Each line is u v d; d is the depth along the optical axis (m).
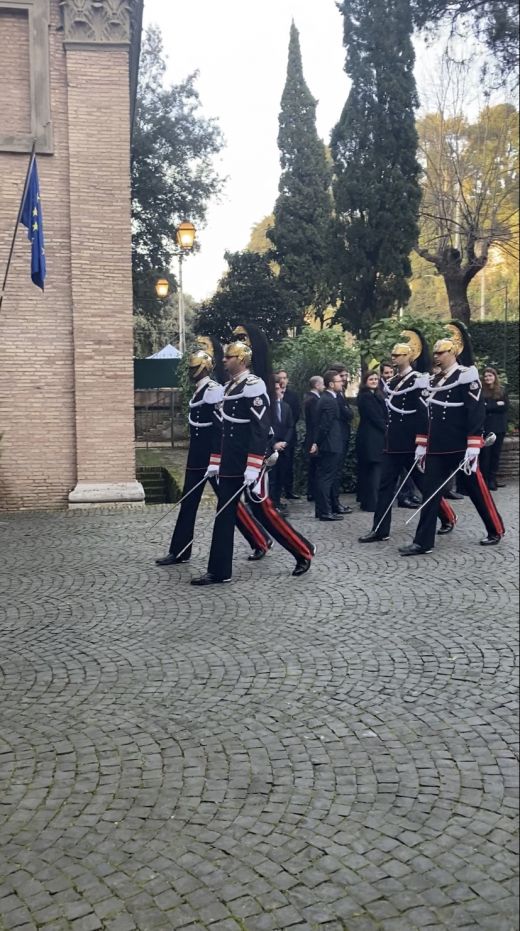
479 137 13.58
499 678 4.92
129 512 10.87
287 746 4.12
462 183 15.26
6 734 4.30
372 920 2.85
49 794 3.70
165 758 4.02
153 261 26.83
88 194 11.09
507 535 9.06
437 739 4.16
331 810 3.53
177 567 7.77
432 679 4.92
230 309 24.16
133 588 7.04
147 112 25.94
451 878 3.06
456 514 10.45
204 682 4.95
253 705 4.61
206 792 3.70
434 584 7.02
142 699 4.72
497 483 12.94
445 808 3.53
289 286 26.16
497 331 19.69
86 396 11.27
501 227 14.42
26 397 11.22
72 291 11.15
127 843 3.32
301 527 9.67
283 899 2.97
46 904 2.96
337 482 10.56
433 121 16.16
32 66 10.84
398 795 3.64
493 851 3.21
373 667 5.13
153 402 22.19
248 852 3.25
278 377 10.70
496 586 6.91
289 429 10.83
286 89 26.97
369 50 15.77
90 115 11.03
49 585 7.16
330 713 4.48
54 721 4.45
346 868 3.13
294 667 5.15
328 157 28.00
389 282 17.16
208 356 7.76
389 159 16.59
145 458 16.53
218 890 3.02
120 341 11.32
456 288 16.36
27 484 11.32
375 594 6.73
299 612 6.28
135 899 2.98
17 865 3.18
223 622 6.07
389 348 13.29
